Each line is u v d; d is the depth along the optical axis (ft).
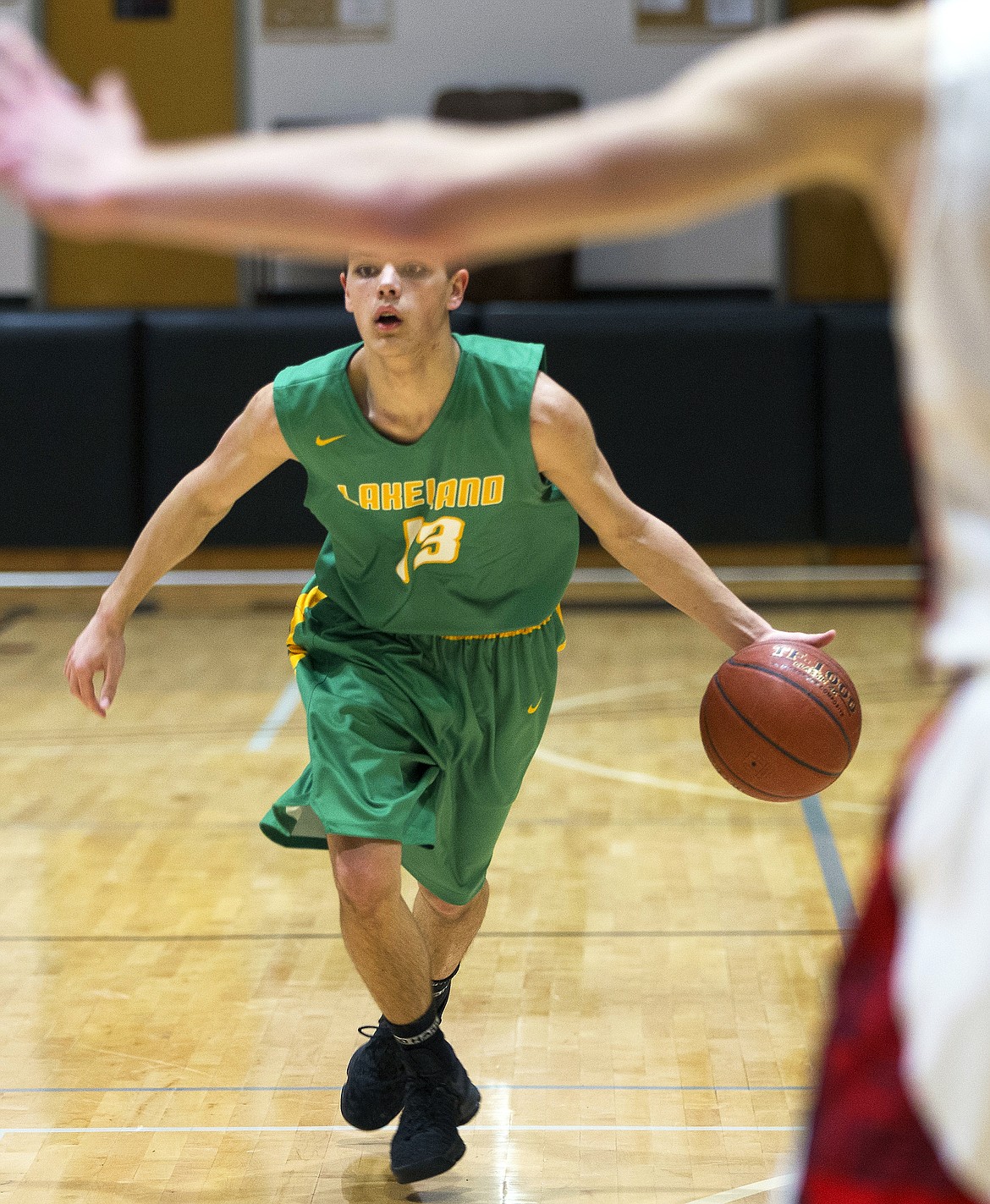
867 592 71.05
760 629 22.61
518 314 72.90
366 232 9.16
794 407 73.36
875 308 73.41
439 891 23.94
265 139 9.48
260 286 84.07
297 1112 25.18
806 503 73.92
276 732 50.83
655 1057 27.02
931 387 9.82
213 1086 26.12
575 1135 24.17
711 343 72.95
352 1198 22.39
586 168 9.07
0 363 73.31
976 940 9.89
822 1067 11.15
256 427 22.18
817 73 9.36
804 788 22.24
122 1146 24.00
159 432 73.56
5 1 82.89
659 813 41.75
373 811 21.54
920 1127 10.41
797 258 83.82
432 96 83.30
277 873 37.47
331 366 21.67
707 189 9.22
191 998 29.86
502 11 82.53
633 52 82.84
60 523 74.38
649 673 57.88
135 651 62.69
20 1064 26.96
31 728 51.57
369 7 82.58
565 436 21.43
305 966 31.55
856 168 9.64
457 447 21.54
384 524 22.38
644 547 22.20
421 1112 22.08
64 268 85.30
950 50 9.36
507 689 23.30
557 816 41.68
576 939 32.81
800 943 32.42
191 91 83.51
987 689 10.28
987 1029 9.82
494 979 30.63
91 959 31.96
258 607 70.23
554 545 23.15
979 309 9.55
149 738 50.21
